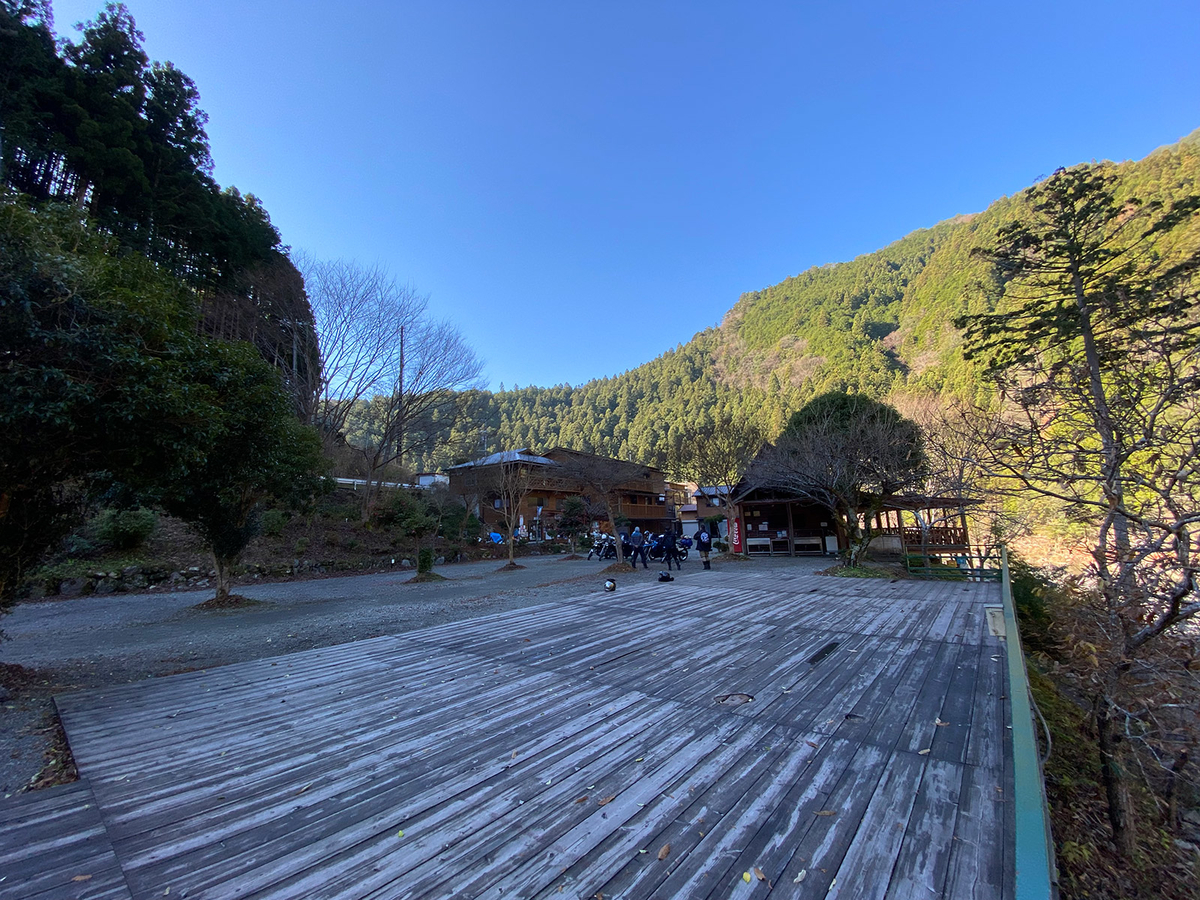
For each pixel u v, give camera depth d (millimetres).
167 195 19812
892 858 2180
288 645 6766
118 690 4652
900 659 5230
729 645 5891
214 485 7000
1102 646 4055
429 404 23391
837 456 13102
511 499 21641
